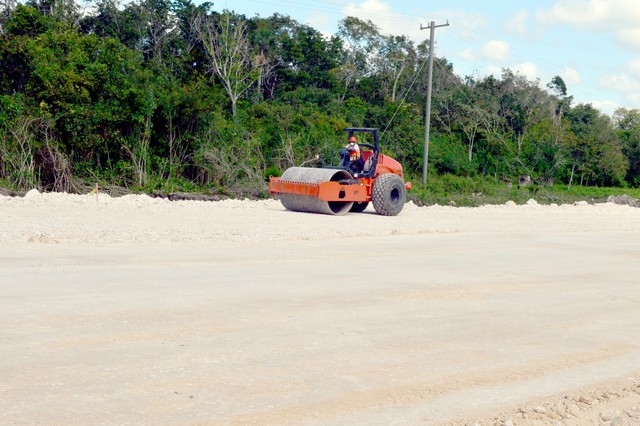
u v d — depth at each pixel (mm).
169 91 32688
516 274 12492
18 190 27594
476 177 49500
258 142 34875
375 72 69688
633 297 10969
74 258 11703
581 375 6910
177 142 32719
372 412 5676
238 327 8000
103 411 5430
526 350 7703
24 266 10844
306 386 6195
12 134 28531
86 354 6789
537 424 5570
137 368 6449
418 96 65000
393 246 15172
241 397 5855
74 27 37094
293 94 56000
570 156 60000
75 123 29938
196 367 6551
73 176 29906
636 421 5559
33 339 7199
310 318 8570
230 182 32875
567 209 31141
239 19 56562
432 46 39594
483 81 65562
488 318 9086
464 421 5555
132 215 19016
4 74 30969
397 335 8008
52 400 5609
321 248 14312
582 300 10555
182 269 11242
